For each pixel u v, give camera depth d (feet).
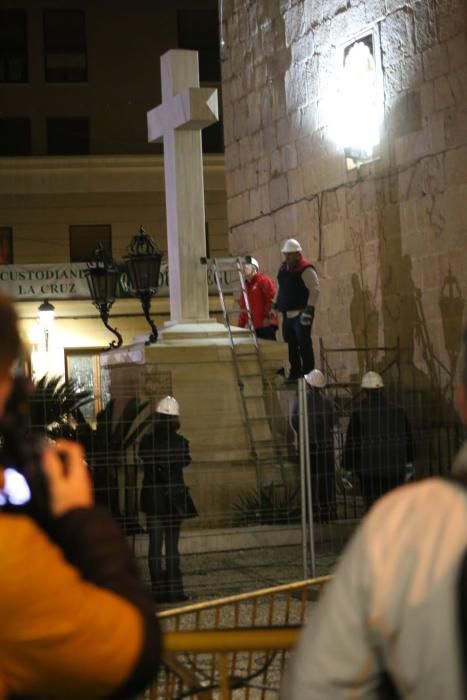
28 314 99.76
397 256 54.13
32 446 6.12
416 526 6.08
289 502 39.78
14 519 5.78
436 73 51.37
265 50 65.41
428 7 51.72
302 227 62.23
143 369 47.55
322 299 60.29
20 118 134.62
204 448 46.06
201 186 50.60
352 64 57.00
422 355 52.44
